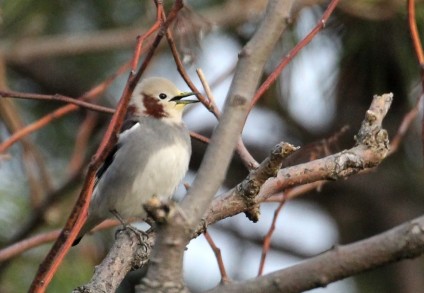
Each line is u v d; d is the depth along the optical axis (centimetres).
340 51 1270
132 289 1497
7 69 1538
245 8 1306
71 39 1389
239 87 536
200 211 495
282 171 748
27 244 981
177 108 1166
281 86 1288
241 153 798
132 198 1113
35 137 1468
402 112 1451
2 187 1235
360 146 749
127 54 1485
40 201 1177
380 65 1270
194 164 1612
